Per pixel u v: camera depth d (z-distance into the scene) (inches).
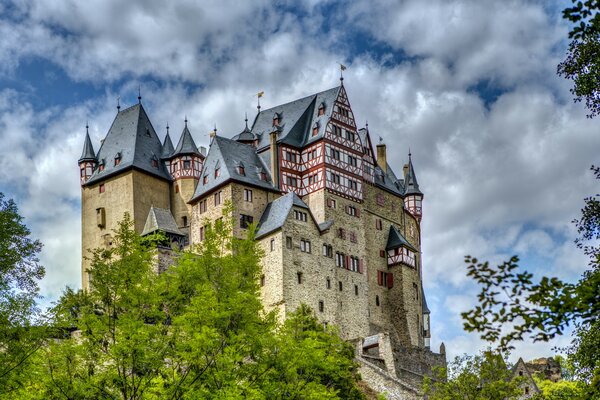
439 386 2235.5
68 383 1482.5
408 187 4660.4
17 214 1562.5
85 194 4170.8
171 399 1497.3
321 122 4013.3
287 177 3919.8
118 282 1567.4
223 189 3730.3
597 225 1322.6
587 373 1240.8
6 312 1453.0
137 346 1482.5
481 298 688.4
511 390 2144.4
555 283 680.4
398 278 4072.3
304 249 3595.0
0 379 1405.0
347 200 3946.9
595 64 1369.3
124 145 4195.4
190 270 1728.6
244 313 1668.3
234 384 1546.5
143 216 4040.4
